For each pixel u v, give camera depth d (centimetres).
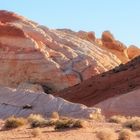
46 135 1966
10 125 2341
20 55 10162
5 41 10375
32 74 9981
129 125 2264
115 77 6619
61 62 10538
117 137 1812
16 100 3947
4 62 10069
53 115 3155
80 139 1816
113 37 14300
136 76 6331
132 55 14788
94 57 11262
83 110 3400
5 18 11956
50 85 9900
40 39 11162
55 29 12838
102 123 2469
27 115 3650
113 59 12375
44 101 3784
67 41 11694
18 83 9850
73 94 6562
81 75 10238
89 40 13425
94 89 6419
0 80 9831
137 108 4903
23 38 10431
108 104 5147
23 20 11875
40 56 10188
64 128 2181
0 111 3819
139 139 1759
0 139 1856
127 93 5266
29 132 2086
